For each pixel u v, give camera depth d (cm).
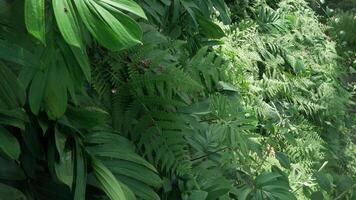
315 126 357
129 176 159
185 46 263
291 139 289
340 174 332
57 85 136
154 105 187
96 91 181
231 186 202
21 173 139
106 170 149
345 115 411
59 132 145
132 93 183
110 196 142
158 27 240
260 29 396
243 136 205
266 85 324
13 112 128
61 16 113
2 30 128
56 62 136
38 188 148
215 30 268
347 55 507
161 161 189
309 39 442
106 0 126
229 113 212
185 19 262
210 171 199
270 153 279
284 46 390
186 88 185
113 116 183
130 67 182
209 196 190
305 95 374
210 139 212
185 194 186
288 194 220
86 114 149
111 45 118
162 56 186
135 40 119
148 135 182
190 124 201
